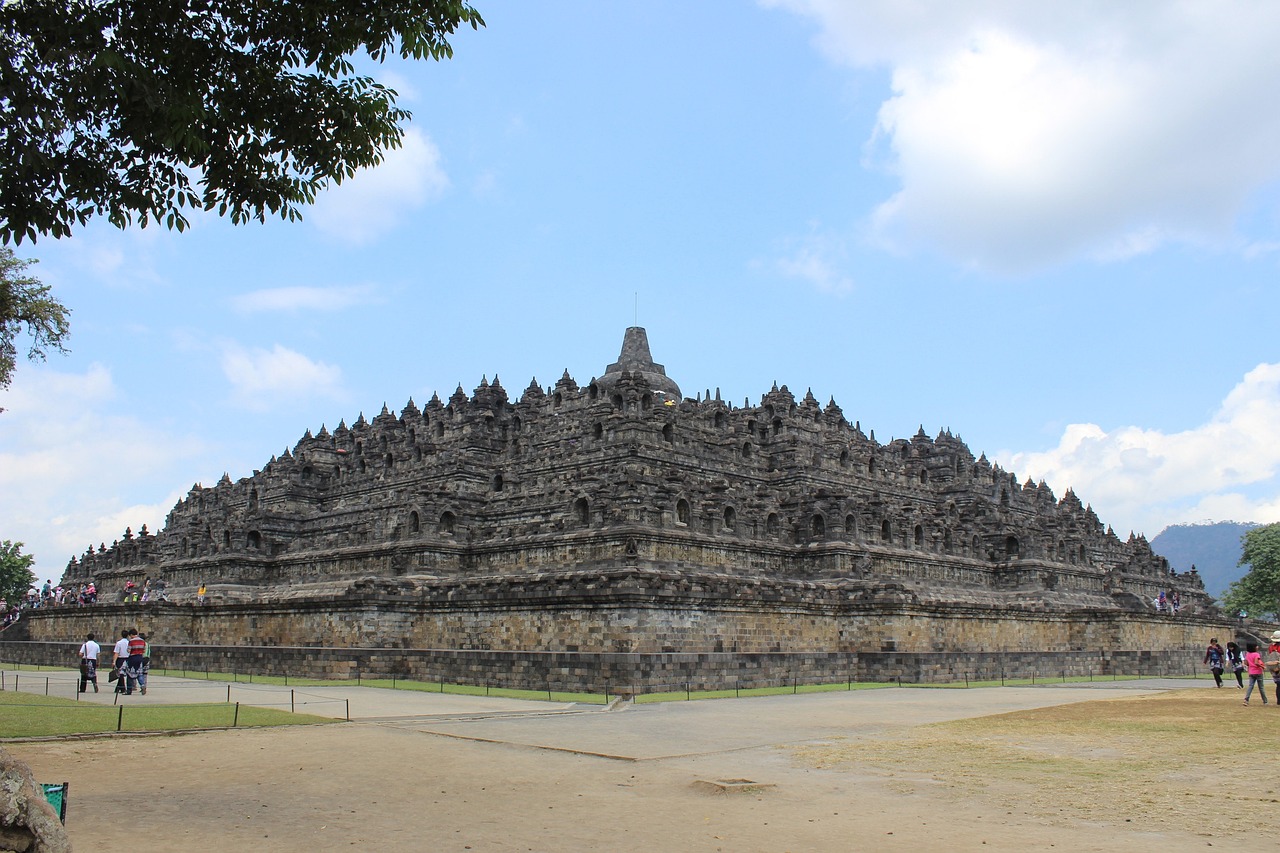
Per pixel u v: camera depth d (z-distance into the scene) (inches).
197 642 3983.8
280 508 4685.0
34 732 1505.9
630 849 890.7
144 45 1163.9
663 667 2564.0
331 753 1409.9
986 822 992.9
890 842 911.7
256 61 1216.8
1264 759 1359.5
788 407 4244.6
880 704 2279.8
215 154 1230.9
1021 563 4212.6
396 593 3344.0
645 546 3070.9
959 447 5305.1
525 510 3533.5
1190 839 918.4
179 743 1487.5
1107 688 2861.7
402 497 4212.6
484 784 1189.1
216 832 936.3
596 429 3747.5
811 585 3442.4
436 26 1251.2
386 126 1283.2
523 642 2979.8
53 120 1091.9
